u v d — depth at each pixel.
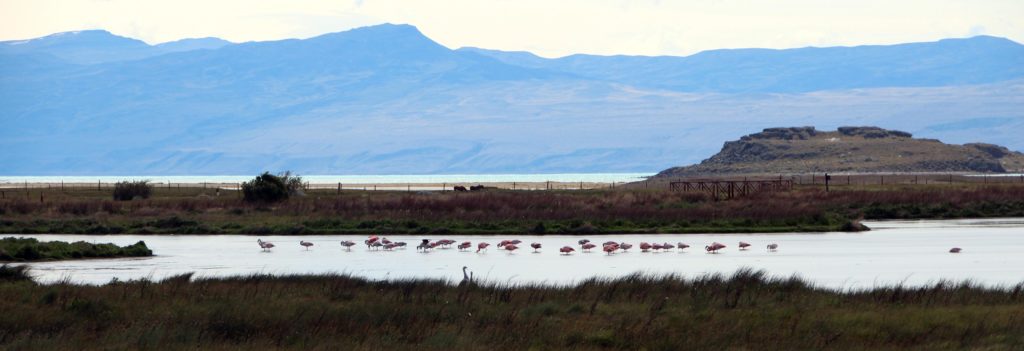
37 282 128.88
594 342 84.62
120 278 141.12
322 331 88.25
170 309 100.06
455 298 107.81
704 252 180.88
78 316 96.50
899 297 106.38
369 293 112.06
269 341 84.94
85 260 169.25
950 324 89.62
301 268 157.25
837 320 92.00
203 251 188.38
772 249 180.62
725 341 84.25
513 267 156.88
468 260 169.25
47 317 95.38
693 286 115.19
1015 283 130.38
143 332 87.50
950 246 187.50
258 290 114.38
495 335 86.69
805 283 120.56
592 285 116.81
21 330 89.88
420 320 93.00
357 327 89.94
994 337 84.31
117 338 85.44
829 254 174.00
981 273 144.12
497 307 101.19
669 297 108.38
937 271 146.88
